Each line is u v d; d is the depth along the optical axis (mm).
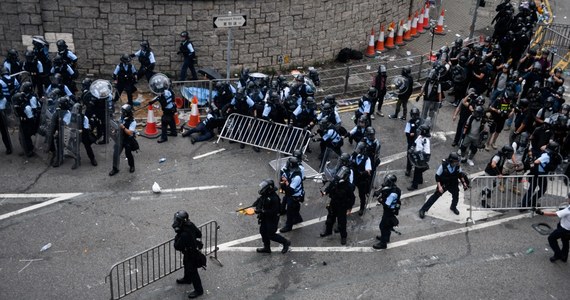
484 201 13867
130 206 13250
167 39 18766
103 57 18766
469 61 18219
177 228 10164
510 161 13922
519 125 16172
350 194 11930
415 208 13875
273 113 15406
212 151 15680
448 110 18828
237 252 12094
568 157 14945
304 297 11023
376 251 12383
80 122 13945
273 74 19969
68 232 12305
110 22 18219
